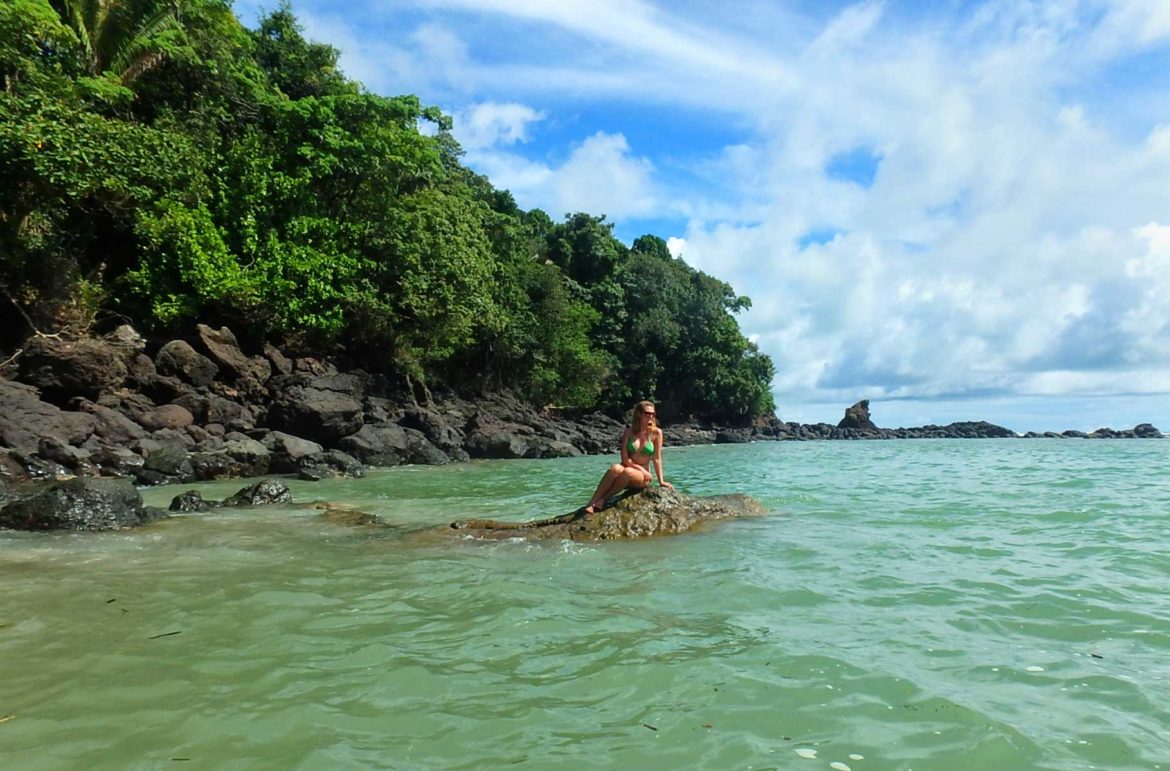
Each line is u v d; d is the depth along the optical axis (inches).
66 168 721.0
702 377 1984.5
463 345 1266.0
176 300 835.4
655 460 375.2
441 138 1525.6
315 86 1187.9
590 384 1640.0
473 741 127.2
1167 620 196.1
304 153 988.6
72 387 689.6
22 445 565.0
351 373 1022.4
